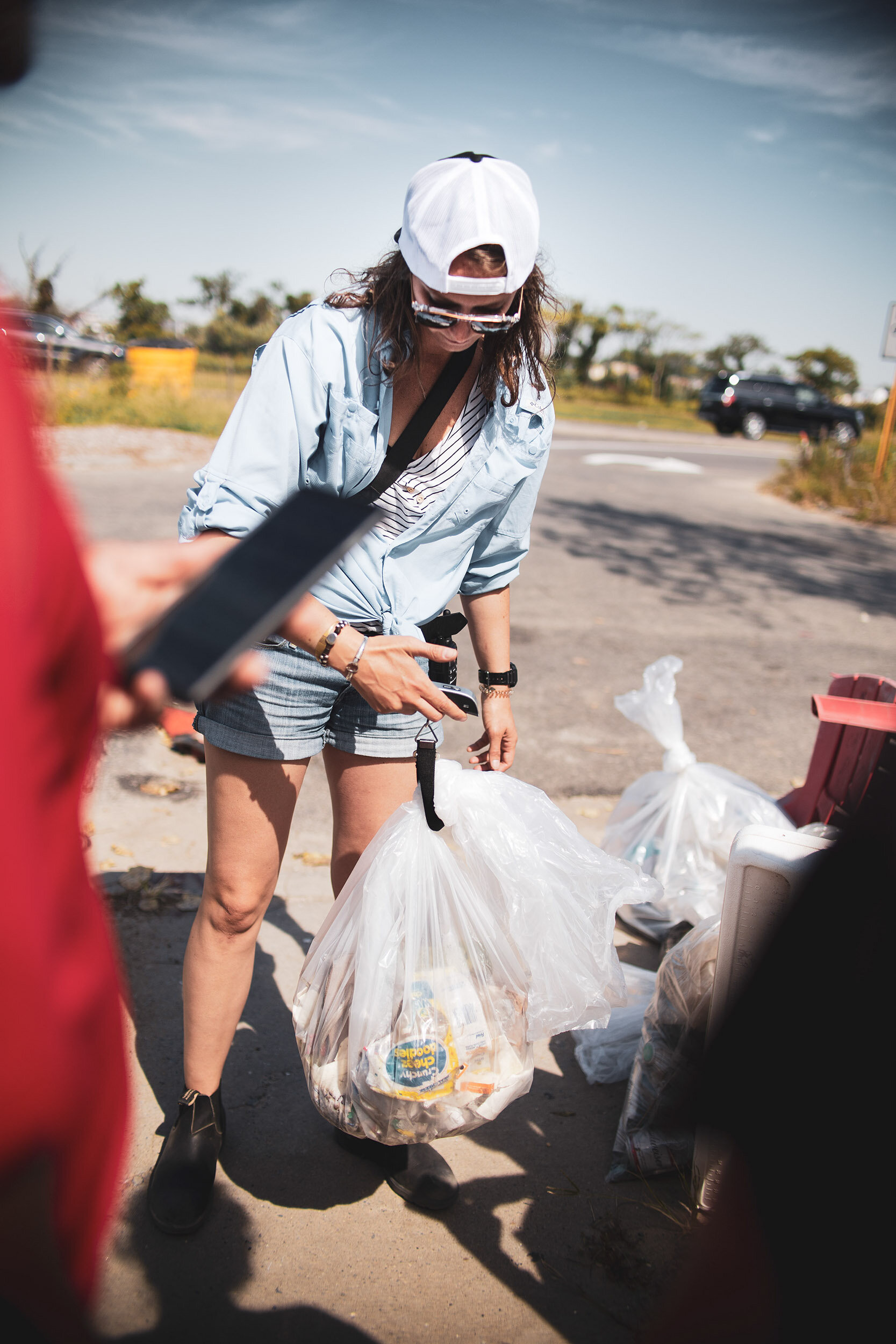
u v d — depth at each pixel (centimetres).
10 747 53
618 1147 204
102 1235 71
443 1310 169
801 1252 106
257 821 175
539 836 176
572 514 1068
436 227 146
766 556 929
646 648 589
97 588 83
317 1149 204
